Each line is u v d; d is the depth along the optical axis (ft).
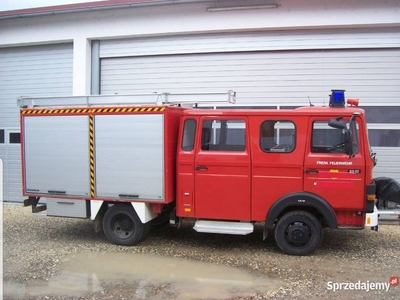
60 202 21.36
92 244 20.99
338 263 17.67
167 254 19.21
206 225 19.39
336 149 18.22
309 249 18.48
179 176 19.61
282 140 18.66
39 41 33.01
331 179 18.13
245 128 18.98
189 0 28.25
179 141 19.74
